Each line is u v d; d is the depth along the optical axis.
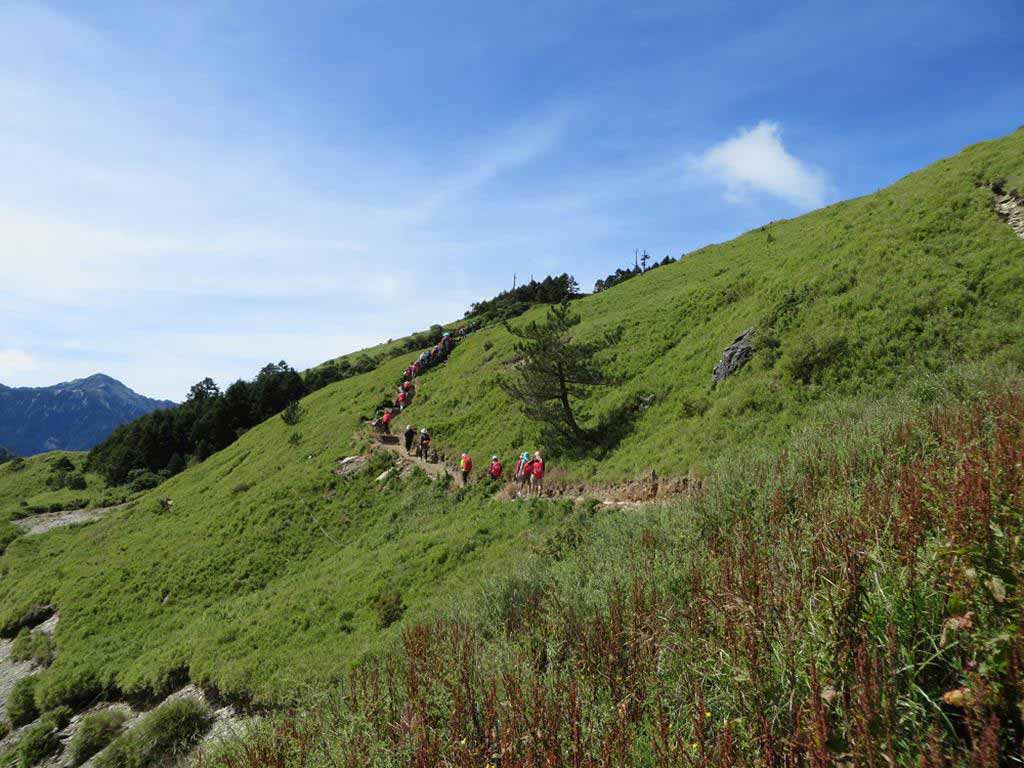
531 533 22.20
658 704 4.70
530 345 30.56
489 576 17.84
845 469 9.35
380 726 7.02
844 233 31.92
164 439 92.94
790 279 30.27
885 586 4.25
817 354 22.31
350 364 99.00
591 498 23.88
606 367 36.59
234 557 34.81
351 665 15.40
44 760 21.22
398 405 53.31
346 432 50.28
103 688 24.64
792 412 20.84
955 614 3.79
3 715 26.45
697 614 5.70
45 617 36.94
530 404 31.45
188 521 45.44
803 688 3.94
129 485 85.12
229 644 22.22
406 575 22.95
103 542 50.56
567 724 4.93
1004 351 17.84
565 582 10.57
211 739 14.77
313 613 22.67
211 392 109.81
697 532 10.10
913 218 28.03
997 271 21.47
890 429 11.26
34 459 108.06
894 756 3.21
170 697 21.31
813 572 4.92
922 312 21.70
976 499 4.48
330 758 6.95
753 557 5.97
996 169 27.92
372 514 35.19
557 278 103.62
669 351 35.00
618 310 52.50
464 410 44.66
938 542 4.37
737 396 23.72
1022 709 3.05
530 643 7.68
